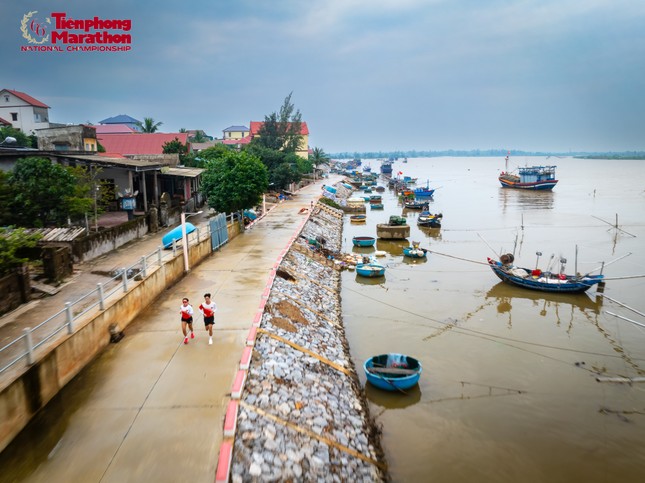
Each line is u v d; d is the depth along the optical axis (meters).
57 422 10.66
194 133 128.88
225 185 33.25
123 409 11.18
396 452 12.94
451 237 46.16
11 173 23.67
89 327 13.42
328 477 10.28
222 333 15.42
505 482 11.93
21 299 16.59
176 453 9.65
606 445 13.52
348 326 22.02
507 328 22.05
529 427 14.30
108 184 31.36
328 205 60.53
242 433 10.31
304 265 27.69
